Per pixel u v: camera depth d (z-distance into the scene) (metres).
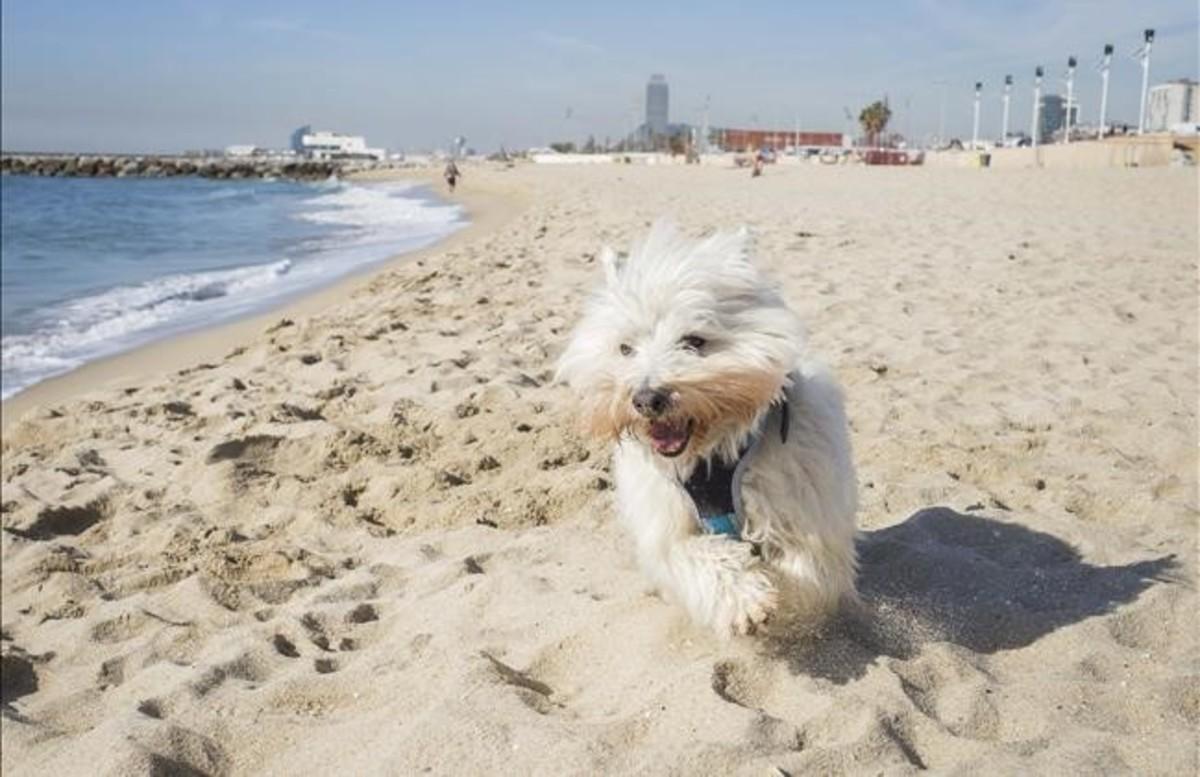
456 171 12.30
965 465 1.31
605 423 0.82
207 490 1.46
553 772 0.69
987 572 0.97
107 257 5.17
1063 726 0.71
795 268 2.94
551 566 1.09
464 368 1.97
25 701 0.97
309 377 2.05
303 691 0.87
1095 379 1.69
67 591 1.18
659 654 0.84
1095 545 1.04
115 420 1.88
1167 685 0.75
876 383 1.71
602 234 4.38
